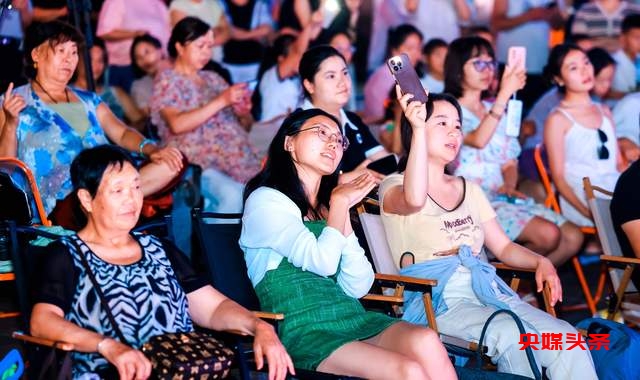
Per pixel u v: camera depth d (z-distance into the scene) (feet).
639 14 25.52
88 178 10.96
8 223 11.23
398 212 14.05
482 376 12.09
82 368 10.60
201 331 12.19
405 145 14.17
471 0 26.43
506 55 26.32
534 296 18.79
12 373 11.30
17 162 15.10
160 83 20.17
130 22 23.59
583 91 20.97
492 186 19.66
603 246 16.67
